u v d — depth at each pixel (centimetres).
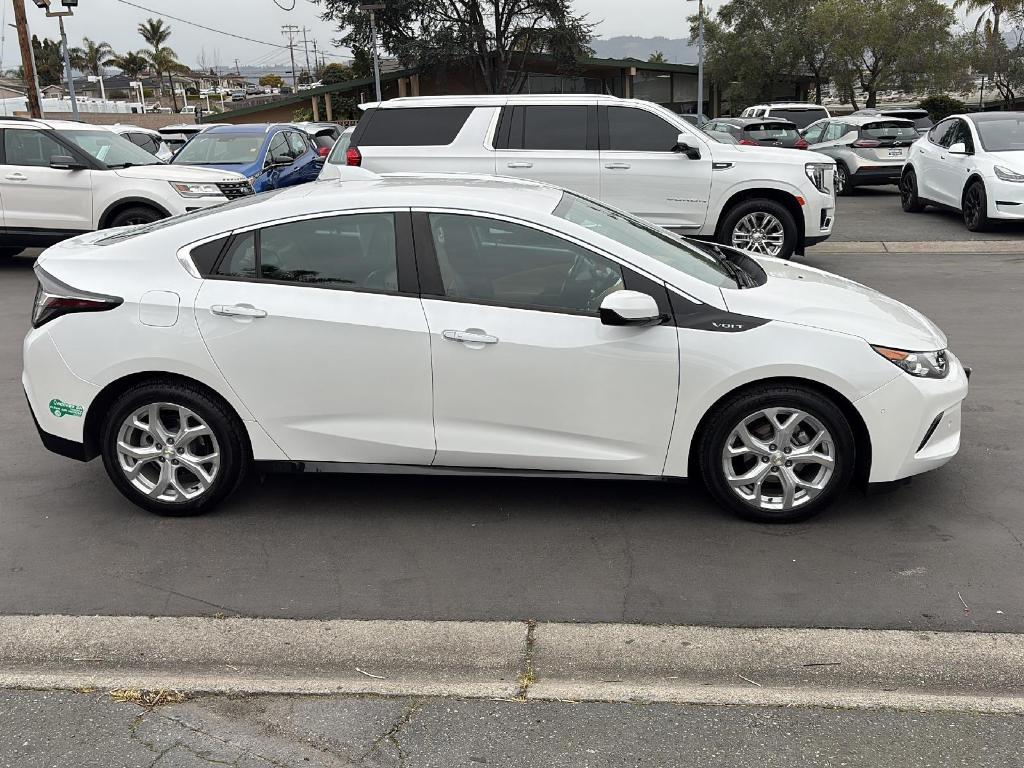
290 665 344
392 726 306
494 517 462
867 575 398
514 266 429
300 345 430
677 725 304
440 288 430
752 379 419
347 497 489
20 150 1167
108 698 325
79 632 366
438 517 463
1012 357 719
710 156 1035
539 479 507
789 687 326
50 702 323
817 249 1252
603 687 327
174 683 333
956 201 1420
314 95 4822
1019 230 1368
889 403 419
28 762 291
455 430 435
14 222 1163
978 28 4212
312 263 437
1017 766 283
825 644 349
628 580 398
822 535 435
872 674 331
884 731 300
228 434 446
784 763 285
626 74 4869
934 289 976
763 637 354
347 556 425
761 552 420
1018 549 418
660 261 438
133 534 449
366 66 5228
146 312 435
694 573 402
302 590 395
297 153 1567
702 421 434
